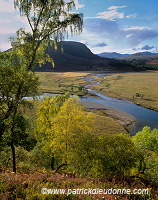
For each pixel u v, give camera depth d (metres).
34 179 9.08
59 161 22.42
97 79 147.12
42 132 20.41
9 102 13.46
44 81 131.50
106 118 46.06
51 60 15.11
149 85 106.25
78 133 13.84
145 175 13.04
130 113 55.25
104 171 10.97
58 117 14.46
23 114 15.48
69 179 9.56
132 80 133.62
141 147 17.12
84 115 14.87
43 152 22.23
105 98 77.94
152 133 17.61
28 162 21.36
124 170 11.42
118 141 12.32
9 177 8.75
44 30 13.86
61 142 14.18
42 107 20.70
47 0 12.92
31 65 14.32
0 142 13.71
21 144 14.60
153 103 65.44
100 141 12.68
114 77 158.75
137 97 75.12
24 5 12.72
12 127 14.27
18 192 7.14
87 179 9.95
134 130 41.81
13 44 13.43
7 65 13.91
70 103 14.96
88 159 11.88
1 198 6.50
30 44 13.38
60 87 103.38
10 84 12.74
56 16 13.67
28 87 13.12
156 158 14.95
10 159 20.50
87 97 79.50
